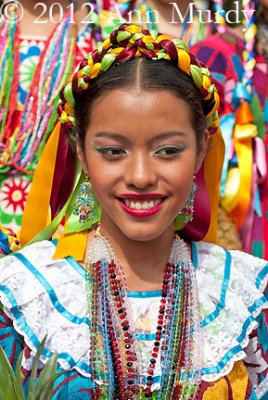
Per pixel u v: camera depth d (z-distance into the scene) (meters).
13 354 2.37
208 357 2.38
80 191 2.47
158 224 2.30
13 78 3.47
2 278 2.38
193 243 2.61
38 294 2.36
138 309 2.41
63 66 3.51
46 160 2.64
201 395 2.34
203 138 2.40
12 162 3.44
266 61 3.86
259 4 3.86
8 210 3.48
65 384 2.30
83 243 2.48
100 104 2.26
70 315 2.36
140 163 2.24
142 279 2.46
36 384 2.22
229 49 3.77
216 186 2.64
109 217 2.44
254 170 3.77
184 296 2.45
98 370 2.32
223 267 2.54
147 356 2.37
